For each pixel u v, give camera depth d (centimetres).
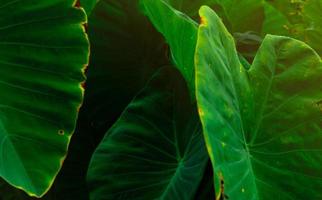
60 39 143
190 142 157
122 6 179
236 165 127
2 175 134
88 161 174
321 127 142
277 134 141
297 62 145
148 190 154
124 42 182
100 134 178
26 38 143
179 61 159
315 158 140
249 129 139
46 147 142
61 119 142
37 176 140
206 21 130
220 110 126
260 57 145
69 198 170
